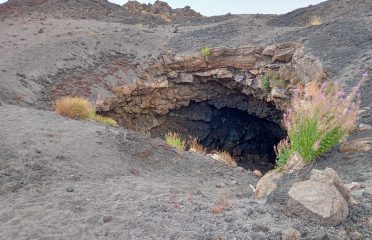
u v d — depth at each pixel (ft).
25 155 24.08
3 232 14.82
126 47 78.59
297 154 19.54
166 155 30.50
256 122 83.82
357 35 58.29
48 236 14.06
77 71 64.95
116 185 20.59
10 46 65.41
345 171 22.02
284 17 96.89
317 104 21.31
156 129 78.43
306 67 55.62
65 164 23.77
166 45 81.05
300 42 64.54
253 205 14.76
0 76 51.90
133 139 31.30
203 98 79.05
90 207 16.61
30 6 109.09
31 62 60.85
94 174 23.03
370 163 22.26
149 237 13.03
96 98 60.49
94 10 113.91
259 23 93.40
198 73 74.95
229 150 84.64
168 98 76.28
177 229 13.29
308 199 13.39
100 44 76.28
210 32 86.63
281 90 63.41
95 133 30.30
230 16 109.29
